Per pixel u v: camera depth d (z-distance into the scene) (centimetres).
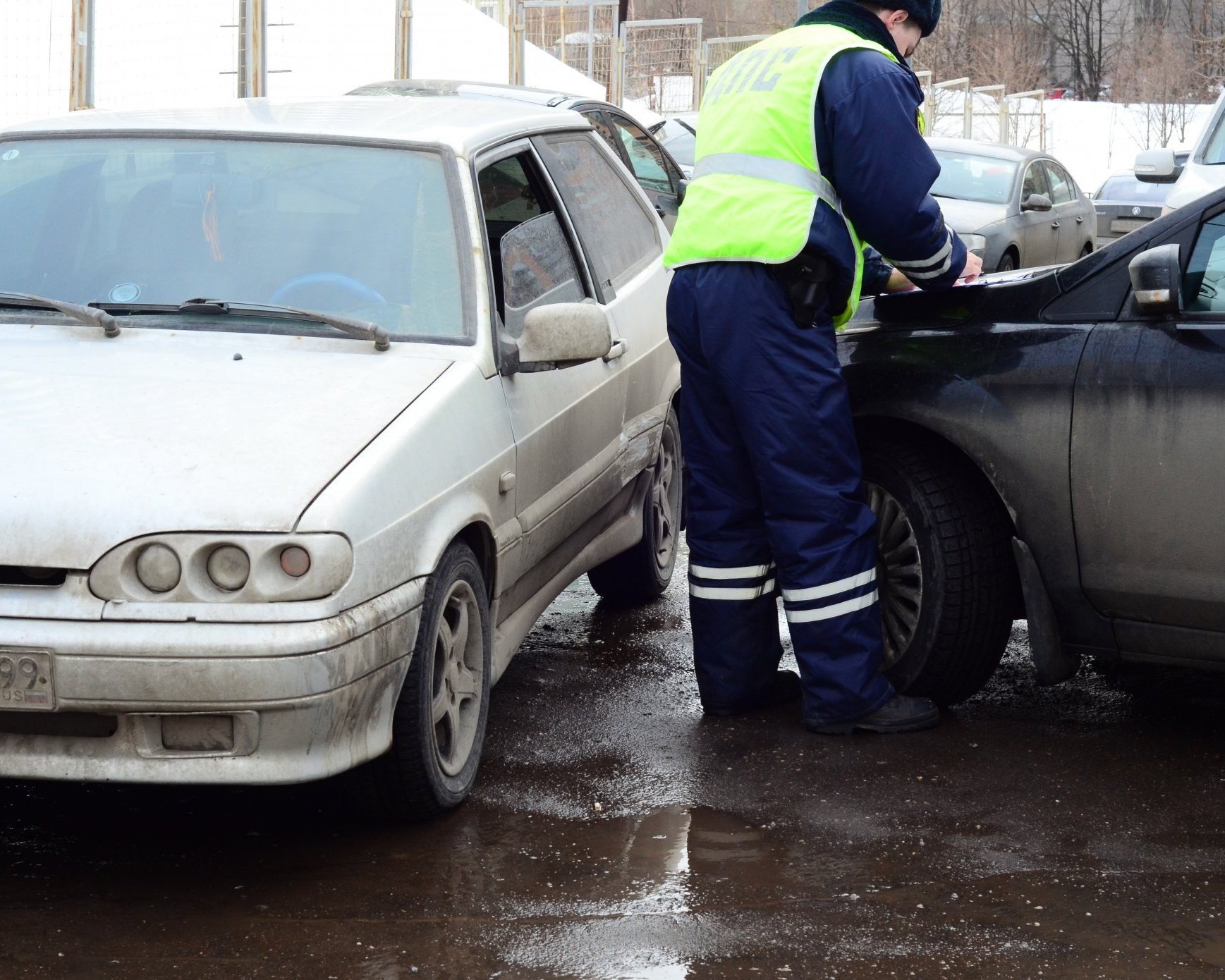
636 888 337
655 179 1133
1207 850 358
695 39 2342
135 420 343
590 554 501
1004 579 442
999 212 1516
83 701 310
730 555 446
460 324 405
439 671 368
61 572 315
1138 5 5675
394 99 516
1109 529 410
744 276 417
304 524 316
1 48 1148
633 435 521
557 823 373
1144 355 404
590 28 2256
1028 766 412
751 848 359
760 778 404
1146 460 402
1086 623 423
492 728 440
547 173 496
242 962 303
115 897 331
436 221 423
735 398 424
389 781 356
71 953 305
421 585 347
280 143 444
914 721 437
